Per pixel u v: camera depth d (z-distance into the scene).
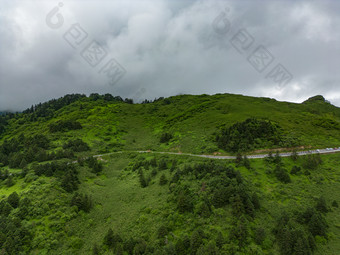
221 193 61.56
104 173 102.19
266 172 79.81
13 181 84.69
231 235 50.28
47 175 85.00
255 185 72.56
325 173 79.94
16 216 61.75
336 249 49.75
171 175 85.50
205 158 97.06
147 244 53.75
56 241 56.88
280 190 70.19
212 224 55.09
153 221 61.19
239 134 107.00
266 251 48.78
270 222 57.03
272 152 95.38
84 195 78.50
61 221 63.25
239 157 87.62
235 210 56.59
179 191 68.88
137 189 82.75
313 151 97.19
